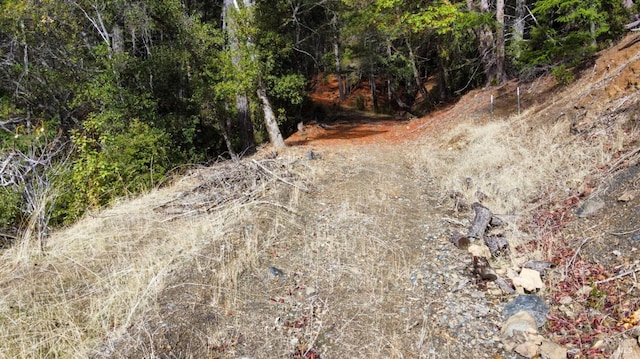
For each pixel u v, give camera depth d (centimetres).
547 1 920
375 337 347
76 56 1295
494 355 317
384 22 1603
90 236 570
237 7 1152
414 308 381
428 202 645
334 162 920
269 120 1224
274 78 1209
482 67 1789
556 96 920
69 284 463
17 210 656
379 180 763
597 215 452
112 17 1384
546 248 441
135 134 975
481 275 415
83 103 1230
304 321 374
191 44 1216
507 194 589
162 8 1304
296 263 474
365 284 423
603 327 318
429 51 2116
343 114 2317
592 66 912
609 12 980
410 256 475
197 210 630
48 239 605
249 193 671
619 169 500
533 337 321
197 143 1442
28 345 358
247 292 420
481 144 838
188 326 364
